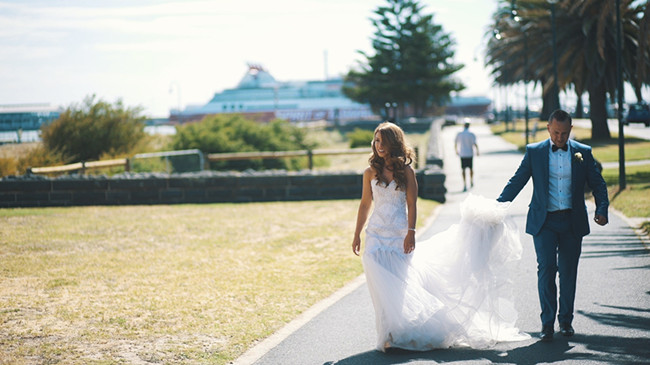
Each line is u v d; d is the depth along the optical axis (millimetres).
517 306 6582
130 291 7434
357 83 98125
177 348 5445
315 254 9688
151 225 12609
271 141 39406
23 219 13547
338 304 6914
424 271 5504
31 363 5035
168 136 35312
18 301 6961
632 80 33094
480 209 5477
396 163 5426
